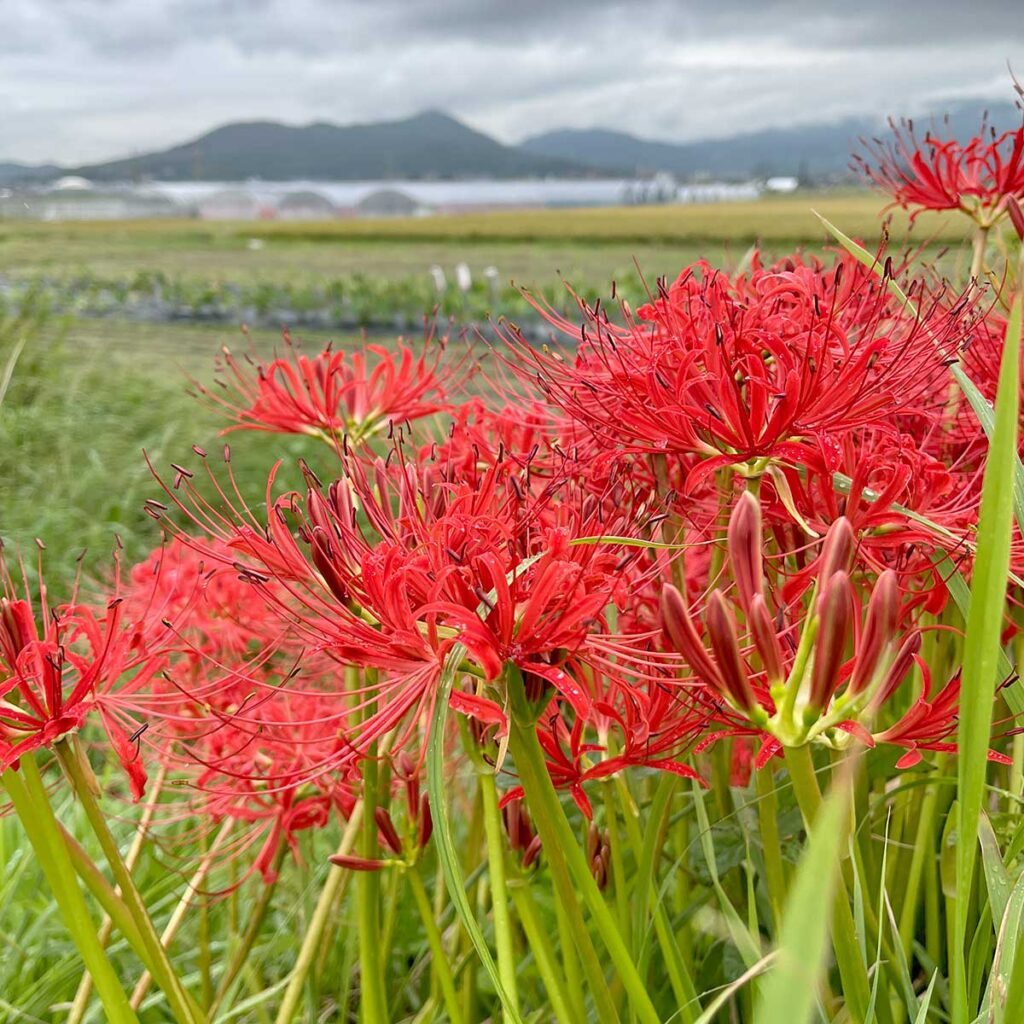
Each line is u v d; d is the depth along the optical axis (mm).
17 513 1851
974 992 473
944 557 493
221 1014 689
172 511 2000
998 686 472
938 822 658
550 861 450
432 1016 693
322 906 651
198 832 723
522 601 414
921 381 519
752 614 373
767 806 486
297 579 469
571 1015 554
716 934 633
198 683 699
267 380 694
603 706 461
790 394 453
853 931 419
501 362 656
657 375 482
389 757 567
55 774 1029
